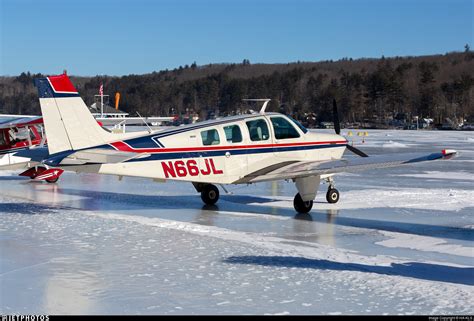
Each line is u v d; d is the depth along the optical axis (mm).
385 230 10578
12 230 10312
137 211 12773
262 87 134250
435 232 10398
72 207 13320
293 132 13570
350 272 7488
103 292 6664
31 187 17359
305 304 6211
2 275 7363
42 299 6422
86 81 175000
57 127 12148
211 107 134750
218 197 13953
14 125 17359
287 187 17219
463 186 17203
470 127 87875
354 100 111062
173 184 18250
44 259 8180
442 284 6934
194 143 12391
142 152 12008
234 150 12750
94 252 8609
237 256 8383
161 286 6883
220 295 6539
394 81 112188
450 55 166625
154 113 136375
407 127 96250
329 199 13750
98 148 12109
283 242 9469
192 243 9273
